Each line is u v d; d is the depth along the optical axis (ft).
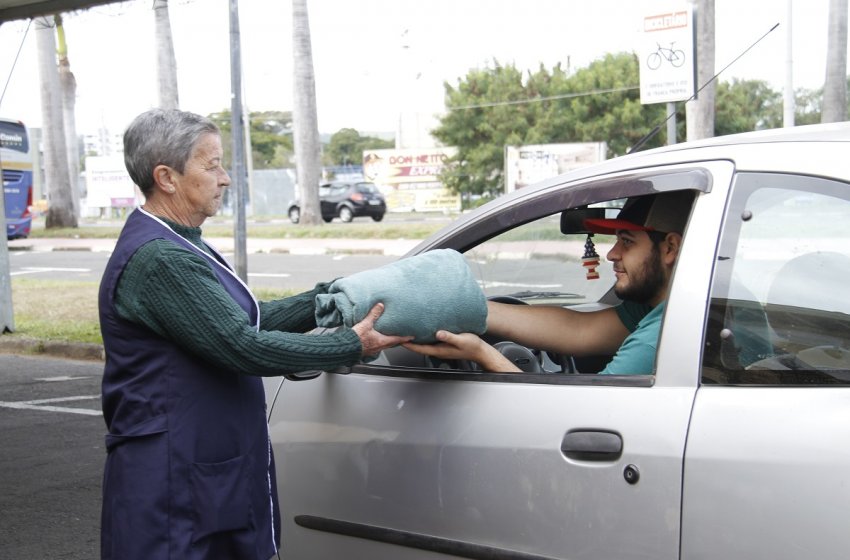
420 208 146.00
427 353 8.39
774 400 6.98
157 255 7.45
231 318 7.41
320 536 9.77
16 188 94.22
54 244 89.40
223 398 7.74
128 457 7.58
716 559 6.95
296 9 97.76
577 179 8.65
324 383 9.86
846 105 80.79
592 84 134.21
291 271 62.08
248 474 7.89
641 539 7.34
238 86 34.99
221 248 81.87
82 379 29.43
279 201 165.78
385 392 9.30
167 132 7.73
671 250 8.68
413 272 8.18
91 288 50.90
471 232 9.20
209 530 7.53
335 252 75.36
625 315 9.98
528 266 12.17
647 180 8.08
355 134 236.22
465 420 8.54
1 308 36.17
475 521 8.38
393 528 9.04
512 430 8.19
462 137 143.33
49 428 22.99
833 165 7.21
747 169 7.60
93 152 196.95
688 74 25.80
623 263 9.04
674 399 7.38
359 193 125.29
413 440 8.86
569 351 9.97
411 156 145.38
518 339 9.98
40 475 19.07
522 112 139.44
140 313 7.46
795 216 7.31
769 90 119.55
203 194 7.93
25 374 30.37
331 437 9.59
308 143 99.76
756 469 6.82
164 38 90.43
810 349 7.06
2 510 17.02
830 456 6.56
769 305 7.29
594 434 7.65
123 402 7.64
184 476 7.50
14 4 32.30
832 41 79.71
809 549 6.55
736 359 7.25
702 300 7.48
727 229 7.56
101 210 162.09
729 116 118.21
